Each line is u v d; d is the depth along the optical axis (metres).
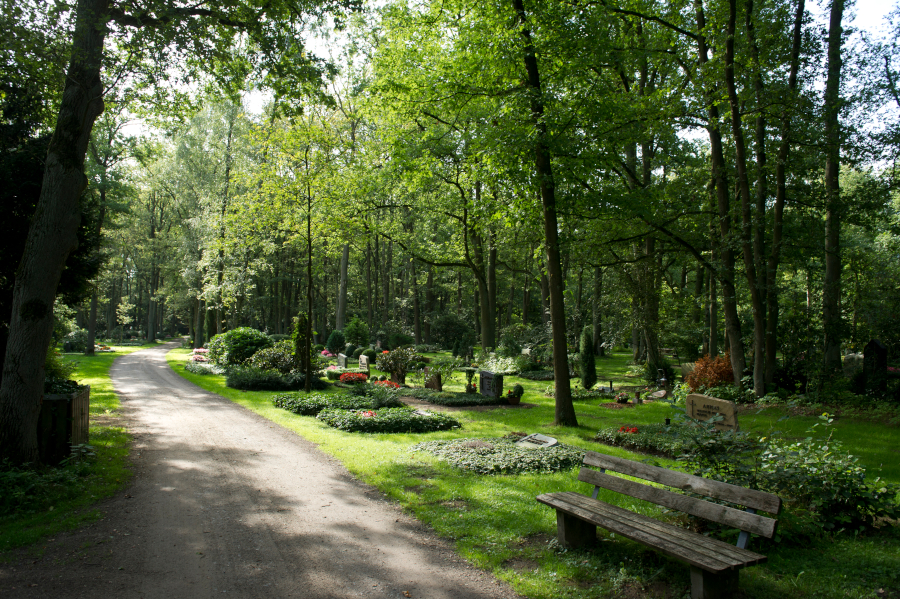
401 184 21.08
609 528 4.27
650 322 22.94
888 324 16.78
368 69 27.44
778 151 17.08
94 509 5.94
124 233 50.25
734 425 8.41
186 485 6.94
